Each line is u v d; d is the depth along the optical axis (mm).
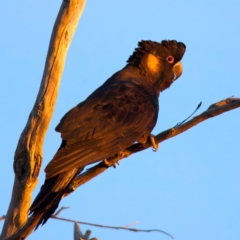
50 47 9297
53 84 9078
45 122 8914
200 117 9945
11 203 8969
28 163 8789
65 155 9836
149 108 11719
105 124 10758
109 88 11977
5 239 8773
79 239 7426
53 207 9133
